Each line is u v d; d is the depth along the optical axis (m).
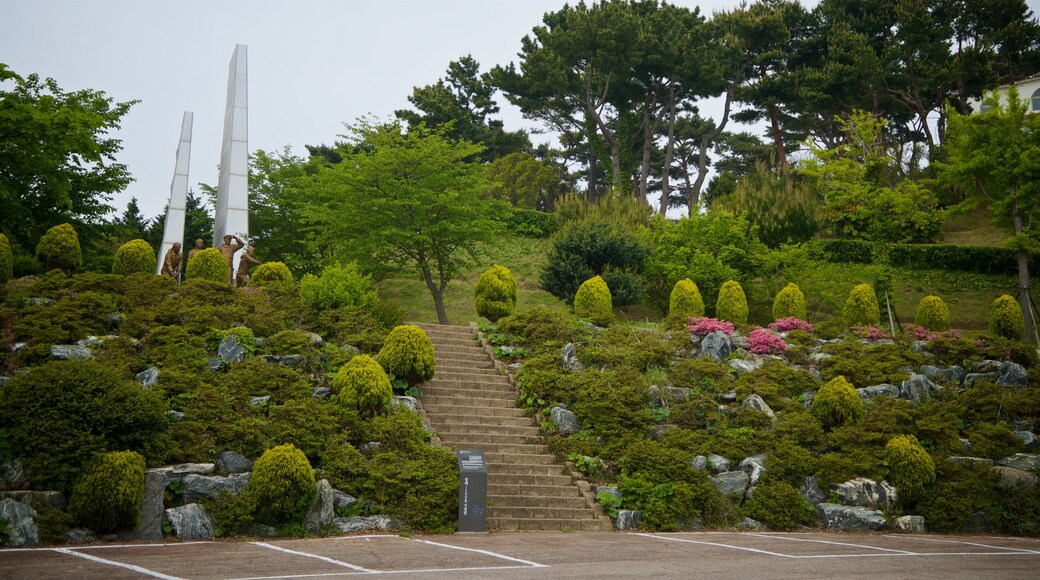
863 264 34.12
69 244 18.77
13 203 23.16
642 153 59.06
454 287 30.88
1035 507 15.67
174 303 16.30
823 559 10.63
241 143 26.22
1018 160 27.92
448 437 15.28
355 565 9.07
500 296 22.31
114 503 10.57
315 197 29.88
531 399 17.14
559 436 16.12
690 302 23.53
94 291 16.55
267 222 31.30
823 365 20.03
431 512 12.63
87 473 10.84
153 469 11.41
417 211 24.72
